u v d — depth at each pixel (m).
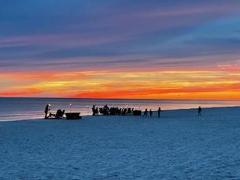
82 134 28.89
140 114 55.84
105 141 24.44
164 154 18.84
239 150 20.17
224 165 15.80
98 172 14.58
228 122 40.97
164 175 13.94
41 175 14.15
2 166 15.98
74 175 14.09
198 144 22.67
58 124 38.97
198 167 15.38
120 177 13.69
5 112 86.62
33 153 19.56
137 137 26.66
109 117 50.75
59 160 17.36
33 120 45.53
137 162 16.62
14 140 25.23
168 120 44.44
